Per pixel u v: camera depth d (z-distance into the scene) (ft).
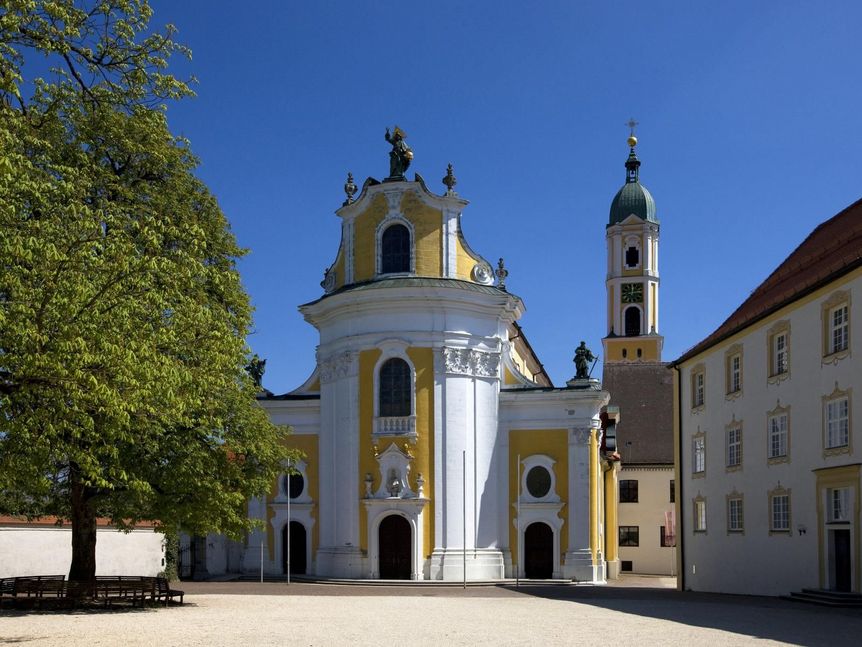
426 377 180.55
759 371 137.39
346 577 178.40
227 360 90.17
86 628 80.74
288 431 134.21
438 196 188.14
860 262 107.96
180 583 168.35
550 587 166.30
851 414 111.24
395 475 178.29
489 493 181.98
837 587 114.83
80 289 66.28
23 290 65.87
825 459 117.19
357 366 183.73
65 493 115.65
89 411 75.92
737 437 144.97
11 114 72.13
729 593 145.28
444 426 179.52
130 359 68.03
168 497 107.45
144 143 113.39
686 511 166.30
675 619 91.25
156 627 82.33
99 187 105.81
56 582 101.35
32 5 70.28
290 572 189.16
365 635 76.89
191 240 84.79
